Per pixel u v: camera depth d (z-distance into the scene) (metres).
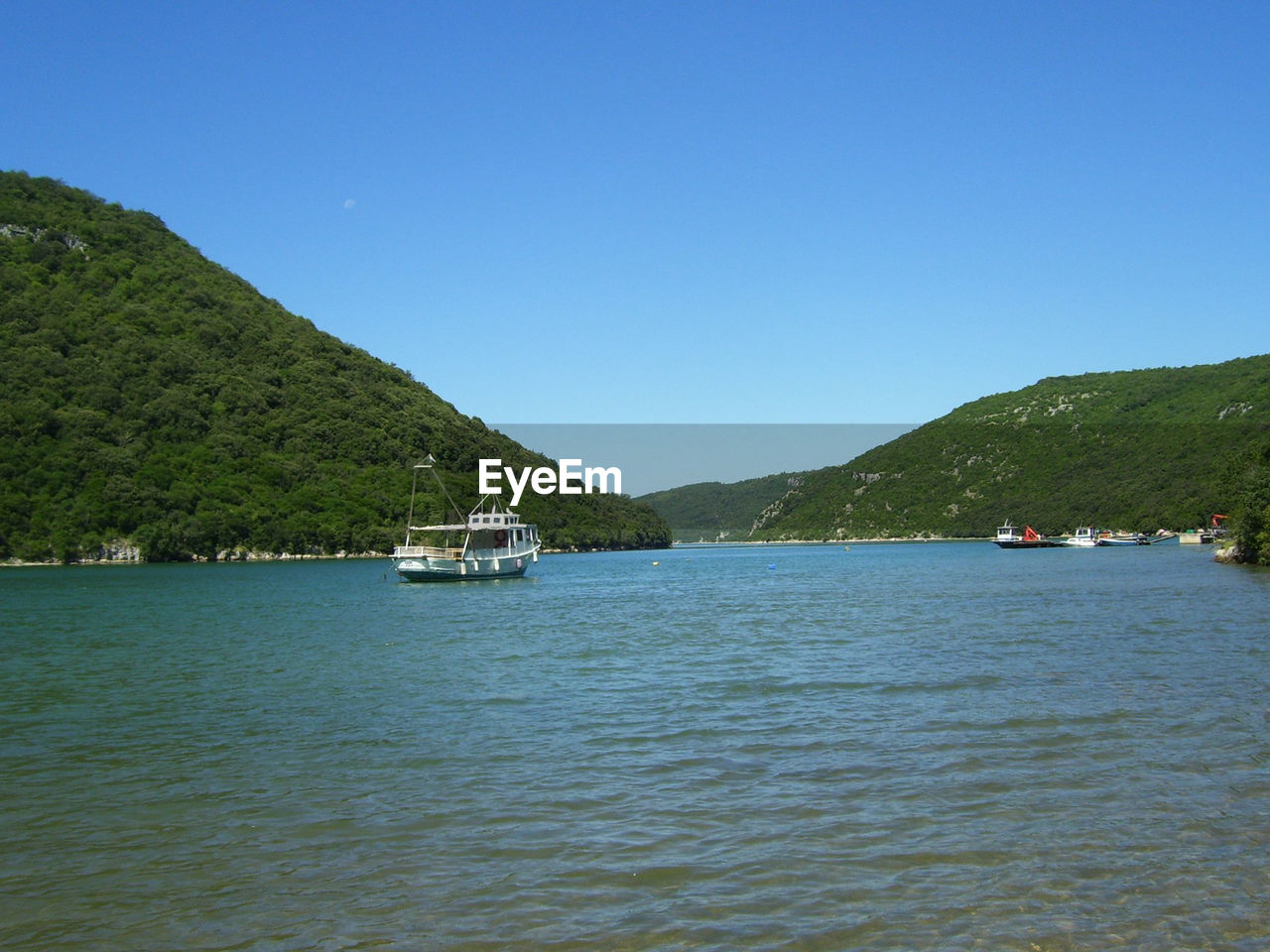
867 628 46.12
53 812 17.95
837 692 28.00
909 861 14.59
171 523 149.25
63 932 12.93
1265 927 12.34
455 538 116.44
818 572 115.81
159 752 22.55
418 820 17.03
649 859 14.92
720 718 24.91
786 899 13.38
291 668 36.06
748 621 52.12
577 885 14.03
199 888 14.28
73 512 142.50
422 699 28.70
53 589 92.12
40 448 147.62
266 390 185.50
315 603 72.75
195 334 193.50
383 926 12.88
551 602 71.75
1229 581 72.88
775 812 16.94
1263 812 16.30
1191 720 22.98
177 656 40.31
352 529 164.62
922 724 23.36
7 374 159.25
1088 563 114.38
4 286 185.88
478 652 40.56
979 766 19.47
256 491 163.25
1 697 30.48
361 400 195.38
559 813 17.22
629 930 12.58
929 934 12.31
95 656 40.69
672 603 68.50
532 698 28.50
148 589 91.81
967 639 40.22
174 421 167.00
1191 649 35.38
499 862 14.97
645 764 20.42
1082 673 30.08
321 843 15.99
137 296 199.62
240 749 22.64
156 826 17.05
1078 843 15.12
